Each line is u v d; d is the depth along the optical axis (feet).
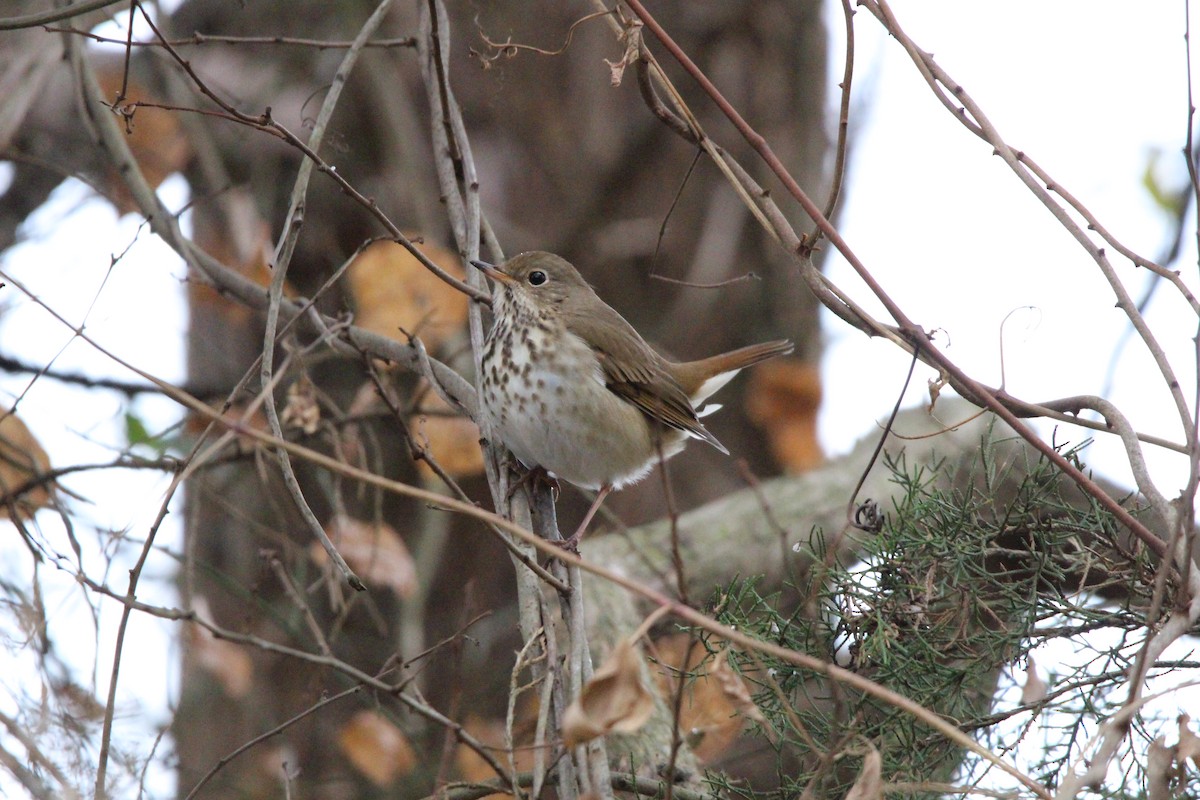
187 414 36.86
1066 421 27.04
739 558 39.91
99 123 33.71
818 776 21.88
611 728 18.62
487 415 29.84
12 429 34.99
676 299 49.37
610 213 49.42
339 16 44.98
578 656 24.85
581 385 32.37
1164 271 26.03
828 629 26.66
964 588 26.84
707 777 27.99
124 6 35.99
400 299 36.63
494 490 28.48
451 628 43.16
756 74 50.55
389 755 38.65
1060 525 27.09
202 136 40.70
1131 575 26.55
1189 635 26.23
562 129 48.80
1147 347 25.66
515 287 32.73
